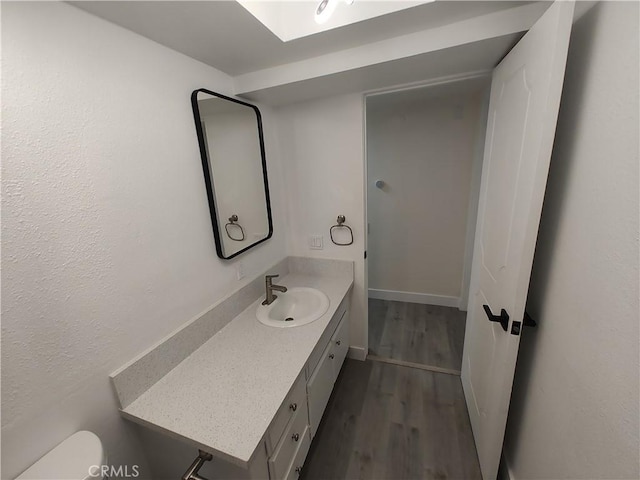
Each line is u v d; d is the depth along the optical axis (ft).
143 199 3.18
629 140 1.92
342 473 4.49
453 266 9.14
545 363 3.13
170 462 3.50
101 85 2.71
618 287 1.99
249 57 3.92
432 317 8.93
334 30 3.37
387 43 3.68
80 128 2.55
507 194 3.57
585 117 2.51
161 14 2.71
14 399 2.24
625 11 2.00
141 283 3.21
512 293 3.21
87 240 2.65
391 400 5.83
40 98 2.27
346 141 5.53
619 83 2.04
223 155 4.40
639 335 1.78
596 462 2.19
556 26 2.42
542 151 2.66
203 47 3.50
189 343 3.86
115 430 3.04
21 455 2.30
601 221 2.20
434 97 7.07
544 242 3.24
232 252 4.70
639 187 1.80
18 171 2.16
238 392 3.24
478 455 4.53
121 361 3.04
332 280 6.30
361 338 6.86
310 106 5.57
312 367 4.27
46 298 2.38
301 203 6.28
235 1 2.60
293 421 3.66
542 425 3.14
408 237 9.26
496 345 3.81
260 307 5.14
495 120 4.27
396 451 4.80
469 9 3.07
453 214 8.61
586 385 2.34
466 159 7.96
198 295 4.08
